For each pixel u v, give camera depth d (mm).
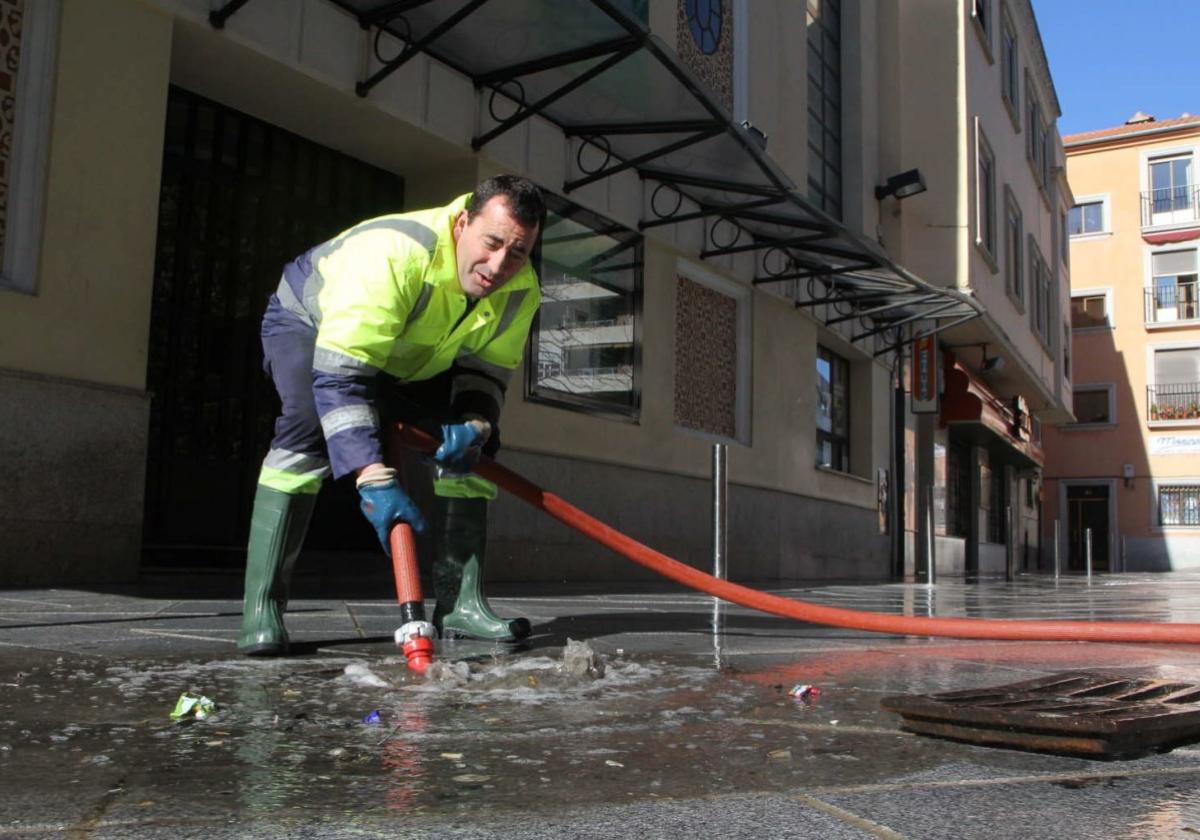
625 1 9289
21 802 1270
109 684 2197
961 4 16531
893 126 16188
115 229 5605
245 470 6980
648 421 9664
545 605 5324
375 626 3635
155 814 1226
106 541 5387
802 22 13312
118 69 5668
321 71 6684
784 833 1186
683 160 8992
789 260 12172
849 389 15258
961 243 16219
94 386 5375
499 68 7613
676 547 9961
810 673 2736
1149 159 39219
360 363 2480
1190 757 1645
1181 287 38469
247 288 7074
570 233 8812
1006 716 1683
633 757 1591
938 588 11312
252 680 2297
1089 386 39531
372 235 2566
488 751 1611
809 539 12867
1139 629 2850
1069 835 1196
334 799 1308
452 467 2729
